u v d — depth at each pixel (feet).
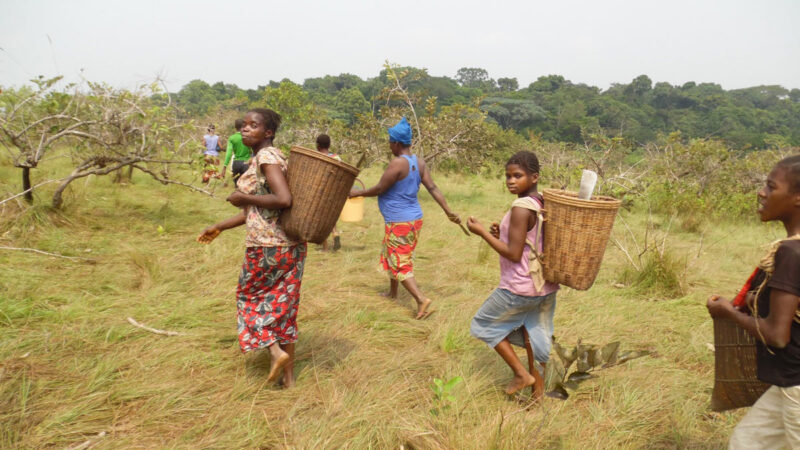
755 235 32.78
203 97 356.38
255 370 10.63
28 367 9.73
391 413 9.19
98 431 8.26
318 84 514.68
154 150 22.68
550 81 573.74
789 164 5.62
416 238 14.87
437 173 59.31
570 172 46.80
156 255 17.56
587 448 8.32
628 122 416.67
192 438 8.26
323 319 13.78
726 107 465.47
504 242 9.32
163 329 12.24
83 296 13.56
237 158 32.76
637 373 11.19
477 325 10.00
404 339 13.01
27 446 7.66
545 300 9.58
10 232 17.85
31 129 20.61
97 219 22.20
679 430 9.11
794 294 5.45
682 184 43.96
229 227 10.03
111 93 21.58
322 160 8.86
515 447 7.82
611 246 25.62
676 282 18.48
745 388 6.40
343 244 23.02
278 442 8.34
